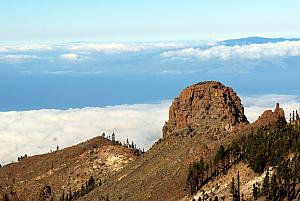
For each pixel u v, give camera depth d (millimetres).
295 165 187125
